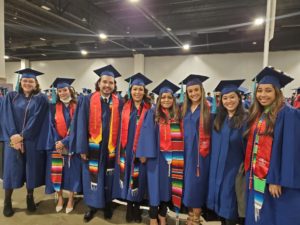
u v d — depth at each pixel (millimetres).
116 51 11578
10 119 2652
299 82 9461
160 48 10383
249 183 1851
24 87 2719
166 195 2371
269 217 1725
